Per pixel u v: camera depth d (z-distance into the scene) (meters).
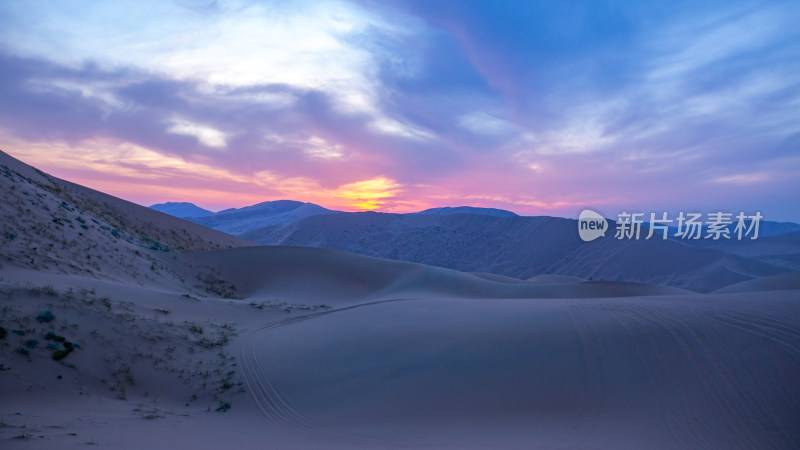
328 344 14.34
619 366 9.89
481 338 12.52
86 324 12.17
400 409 9.69
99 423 7.88
